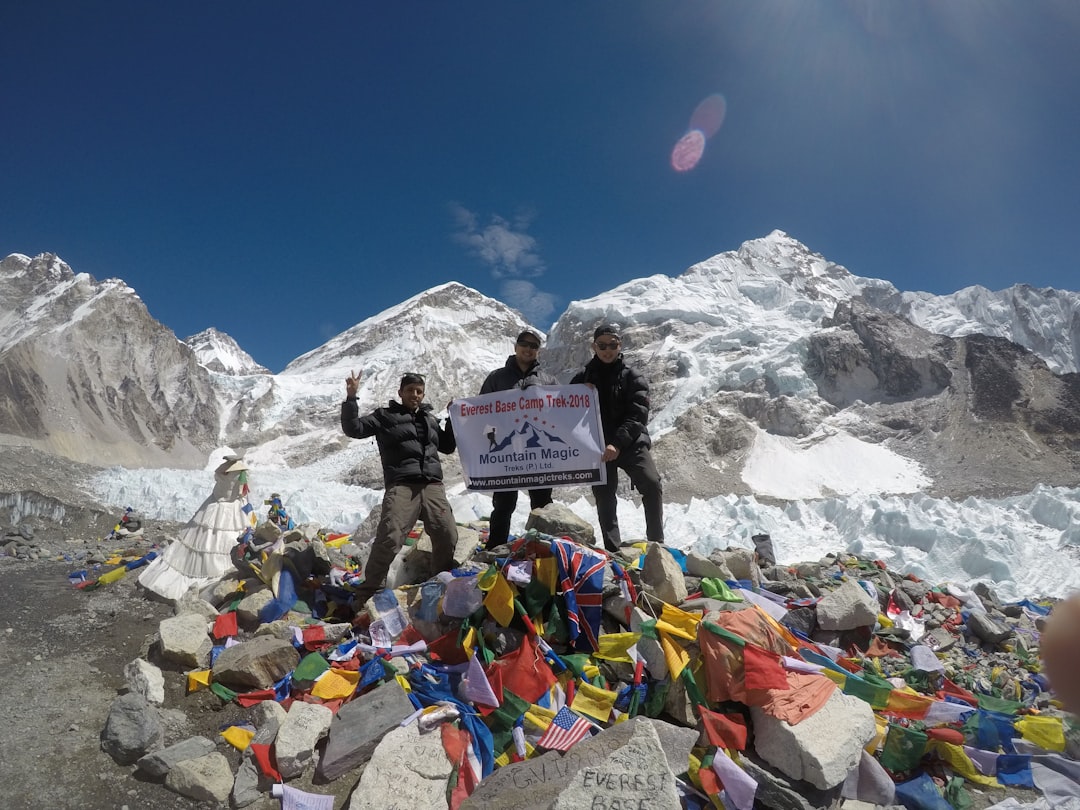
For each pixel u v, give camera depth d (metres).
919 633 6.72
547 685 4.74
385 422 6.13
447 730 4.43
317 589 6.68
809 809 4.02
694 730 4.49
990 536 19.27
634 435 6.56
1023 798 4.54
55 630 6.70
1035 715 5.37
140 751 4.50
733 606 5.57
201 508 8.51
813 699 4.60
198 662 5.59
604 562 5.47
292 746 4.36
